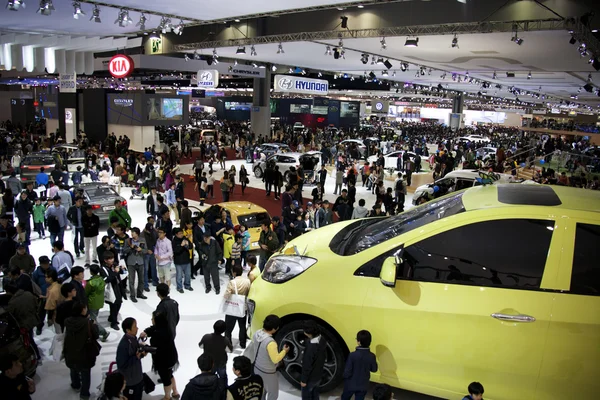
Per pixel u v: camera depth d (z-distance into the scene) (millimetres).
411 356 4652
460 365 4500
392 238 4957
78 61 21641
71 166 22391
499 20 13852
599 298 4227
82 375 5328
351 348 4852
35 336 7090
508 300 4375
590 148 35219
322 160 24703
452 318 4480
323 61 30188
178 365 5477
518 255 4496
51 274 6441
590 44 14086
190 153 34781
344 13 16812
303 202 19297
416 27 15445
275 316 4801
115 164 24125
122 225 9734
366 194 21250
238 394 4133
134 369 4945
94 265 6891
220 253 8859
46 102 39969
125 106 31859
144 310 8086
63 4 14234
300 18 18016
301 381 4703
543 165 26750
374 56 25203
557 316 4234
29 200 12297
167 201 14461
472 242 4637
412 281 4680
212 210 11766
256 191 21484
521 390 4371
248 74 34062
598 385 4184
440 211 5230
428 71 32344
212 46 21016
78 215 10836
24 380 4488
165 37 22625
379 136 46531
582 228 4430
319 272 5094
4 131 37375
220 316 7797
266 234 9469
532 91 47812
